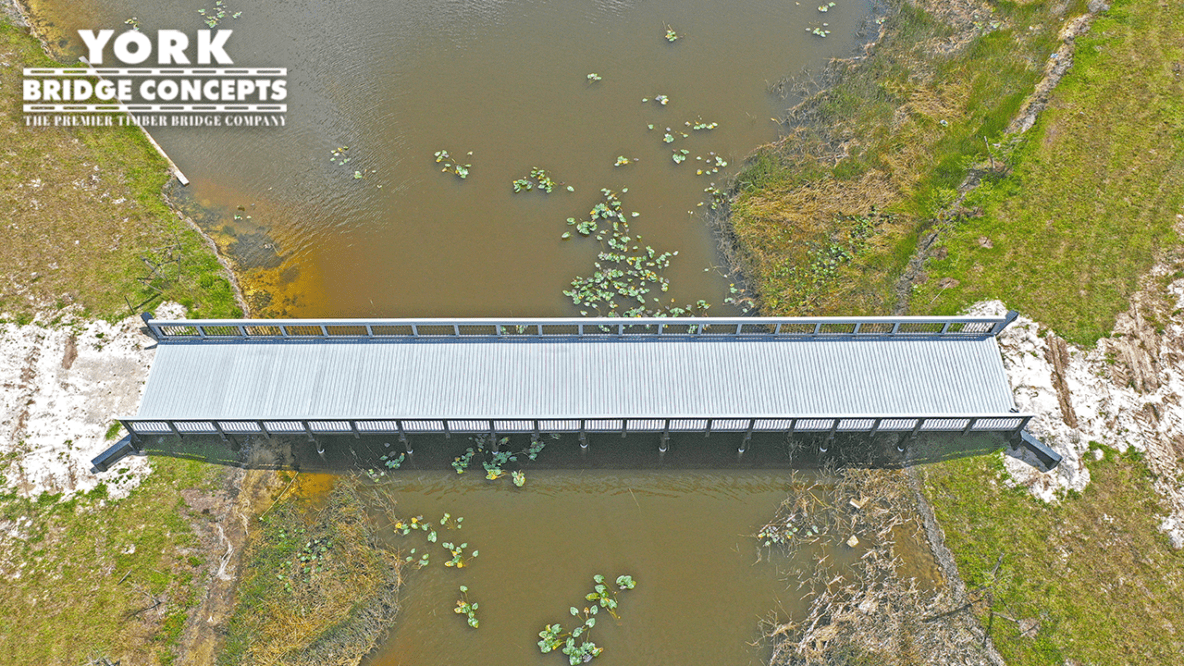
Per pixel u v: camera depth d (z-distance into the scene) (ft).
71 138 64.18
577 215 61.67
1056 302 53.36
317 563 43.34
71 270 55.11
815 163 63.93
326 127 68.18
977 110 66.44
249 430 46.62
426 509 46.21
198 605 41.86
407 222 61.21
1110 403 48.80
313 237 60.13
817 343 48.70
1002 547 43.47
